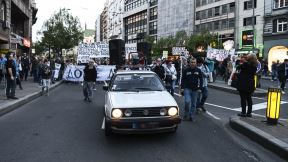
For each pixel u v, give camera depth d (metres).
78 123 10.39
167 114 8.04
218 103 14.90
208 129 9.49
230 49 27.77
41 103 15.20
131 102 8.12
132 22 92.81
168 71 16.45
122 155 7.02
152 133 8.12
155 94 8.83
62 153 7.17
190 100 10.67
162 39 65.12
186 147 7.61
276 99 9.10
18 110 13.12
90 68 15.84
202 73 11.30
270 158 6.85
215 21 61.47
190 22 67.38
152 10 81.75
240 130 9.09
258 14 50.81
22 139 8.40
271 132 8.23
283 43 45.22
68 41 56.19
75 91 21.19
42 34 60.75
